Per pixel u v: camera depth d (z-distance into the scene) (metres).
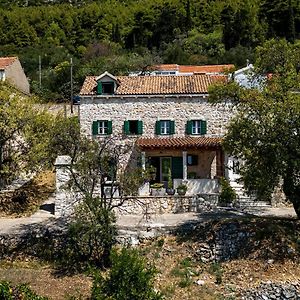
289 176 25.83
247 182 25.62
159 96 36.69
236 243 25.50
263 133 25.19
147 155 36.25
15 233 26.53
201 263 24.92
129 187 25.48
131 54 85.50
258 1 107.56
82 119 36.94
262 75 27.86
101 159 25.52
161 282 23.06
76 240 25.08
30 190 33.81
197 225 26.81
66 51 90.44
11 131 32.34
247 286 22.56
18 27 97.50
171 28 102.69
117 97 36.78
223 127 36.88
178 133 36.97
